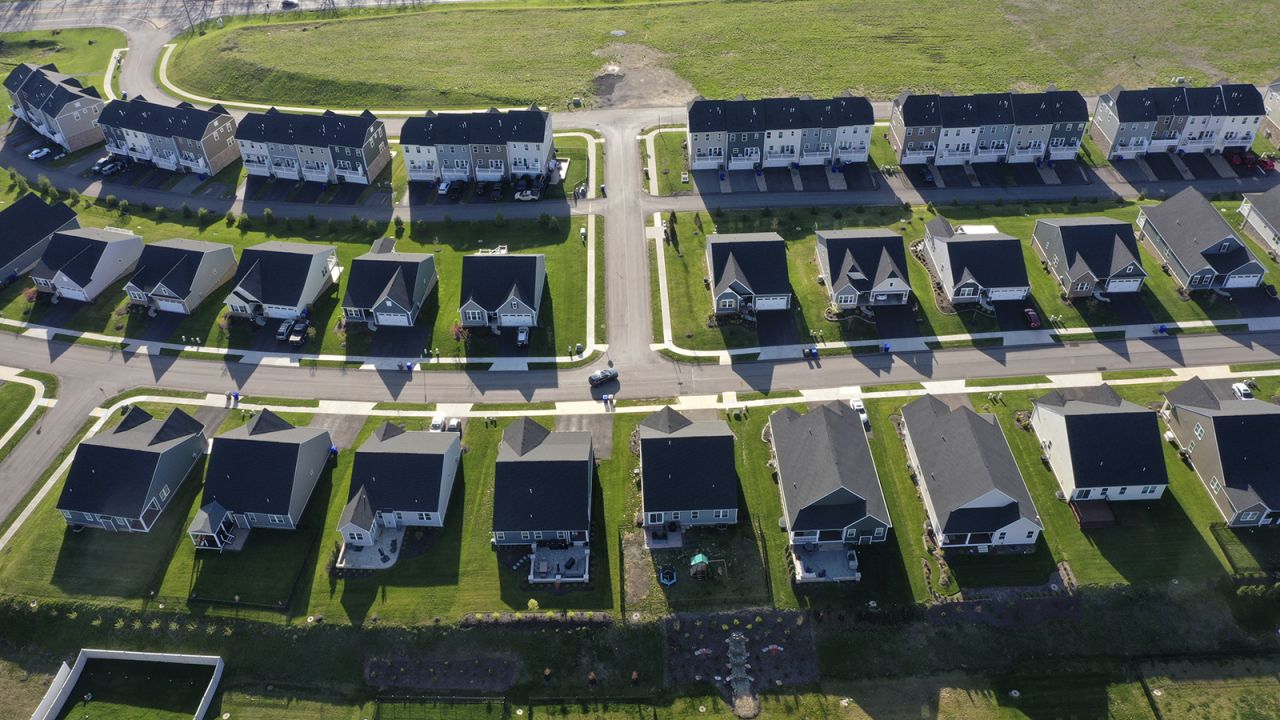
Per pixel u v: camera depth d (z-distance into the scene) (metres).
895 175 133.25
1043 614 74.19
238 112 160.62
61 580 77.38
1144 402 92.00
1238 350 98.50
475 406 94.38
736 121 131.12
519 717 70.00
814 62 169.50
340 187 134.38
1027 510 76.56
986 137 132.38
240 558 78.62
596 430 91.12
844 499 77.25
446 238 121.56
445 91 161.88
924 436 84.56
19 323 107.06
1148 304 105.25
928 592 75.38
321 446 86.19
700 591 75.94
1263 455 79.50
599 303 108.81
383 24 191.25
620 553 78.94
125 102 140.62
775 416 88.62
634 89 161.50
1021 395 93.56
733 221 123.38
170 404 95.00
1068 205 125.12
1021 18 185.00
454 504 83.12
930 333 102.44
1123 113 130.88
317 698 71.38
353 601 75.31
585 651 73.00
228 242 121.75
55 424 92.88
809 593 75.75
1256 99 130.12
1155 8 185.75
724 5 195.62
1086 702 69.94
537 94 160.12
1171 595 74.81
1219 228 106.06
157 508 81.94
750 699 70.69
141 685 72.38
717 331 103.88
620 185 132.75
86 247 111.44
